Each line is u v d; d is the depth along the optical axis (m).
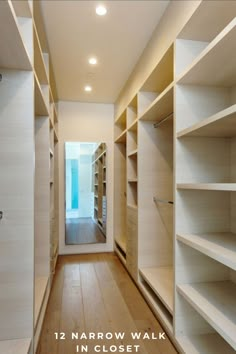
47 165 2.48
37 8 1.98
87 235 4.30
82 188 4.33
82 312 2.24
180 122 1.76
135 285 2.85
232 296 1.57
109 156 4.40
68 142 4.27
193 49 1.77
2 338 1.56
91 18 2.18
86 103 4.34
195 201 1.78
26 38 1.57
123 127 4.32
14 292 1.58
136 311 2.26
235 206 1.77
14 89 1.61
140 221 2.71
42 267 2.48
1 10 1.05
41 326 1.94
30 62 1.55
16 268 1.58
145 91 2.76
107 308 2.32
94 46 2.62
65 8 2.04
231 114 1.20
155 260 2.74
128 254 3.25
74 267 3.51
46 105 2.28
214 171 1.81
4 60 1.49
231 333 1.17
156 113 2.49
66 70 3.18
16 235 1.59
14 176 1.60
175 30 1.88
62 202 4.23
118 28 2.32
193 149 1.78
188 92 1.77
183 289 1.67
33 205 1.61
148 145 2.76
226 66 1.49
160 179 2.77
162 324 1.99
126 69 3.16
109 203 4.39
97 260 3.85
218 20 1.55
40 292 2.11
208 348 1.59
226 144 1.82
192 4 1.59
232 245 1.43
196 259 1.77
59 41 2.52
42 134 2.47
